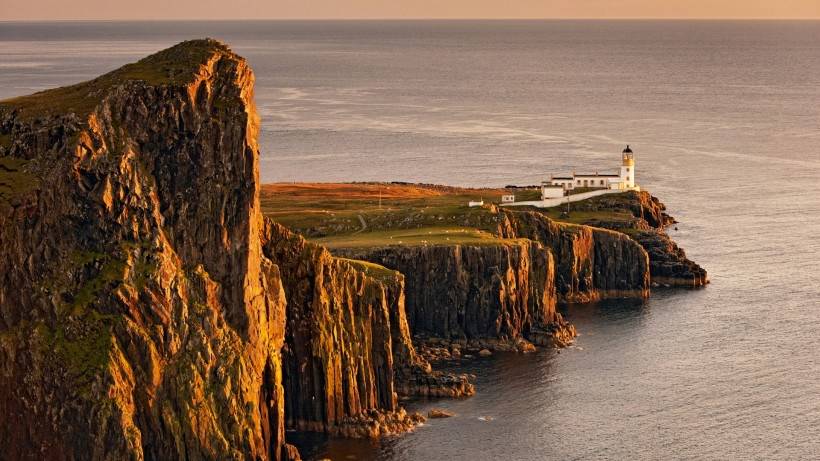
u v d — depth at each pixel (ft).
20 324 588.91
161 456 588.50
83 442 572.51
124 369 581.12
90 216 602.85
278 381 646.33
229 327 620.90
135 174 612.29
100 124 618.03
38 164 608.60
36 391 579.48
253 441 607.37
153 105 626.64
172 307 603.26
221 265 625.00
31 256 594.65
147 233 609.83
